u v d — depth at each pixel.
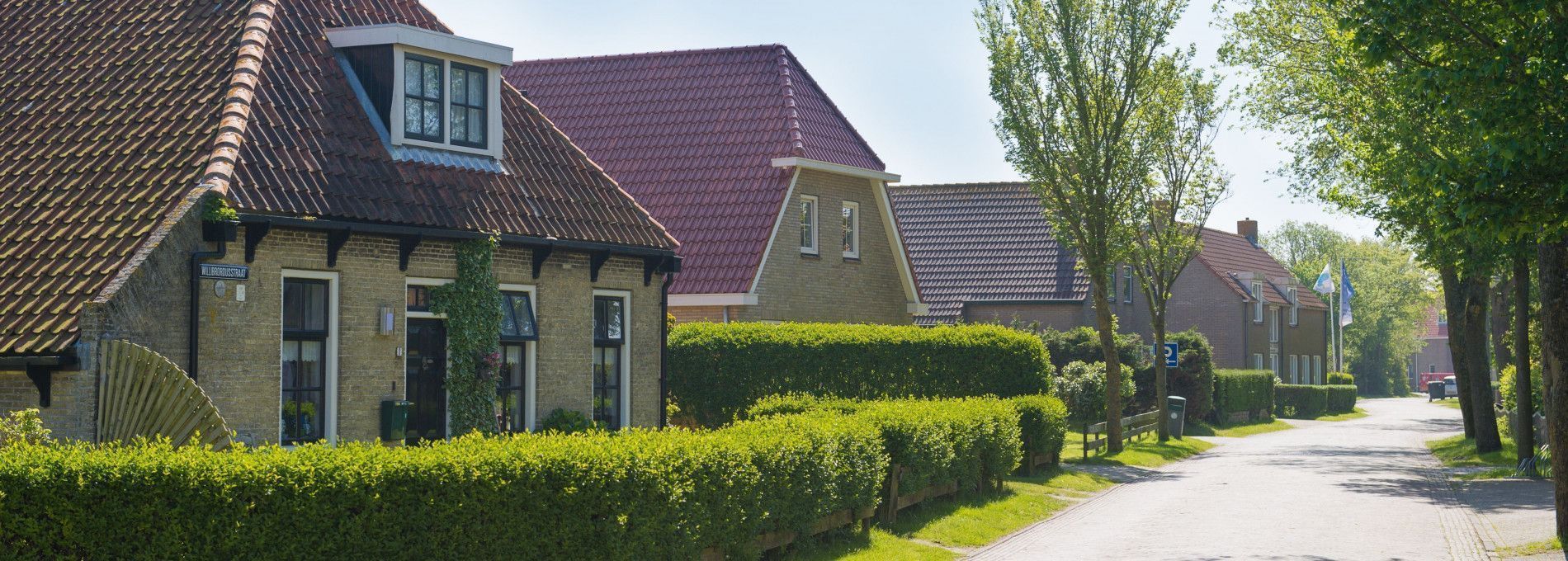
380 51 16.50
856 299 30.44
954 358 26.84
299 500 9.18
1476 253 21.58
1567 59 10.88
